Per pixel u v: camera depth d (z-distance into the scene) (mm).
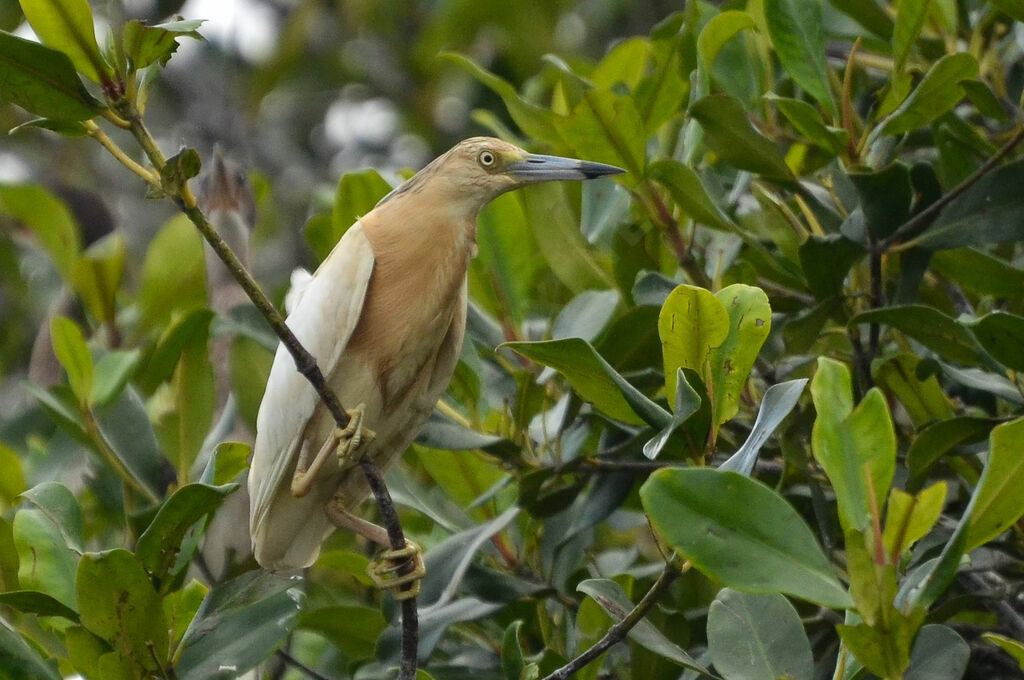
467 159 6652
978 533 3893
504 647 4918
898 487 6145
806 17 6438
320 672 7418
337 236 7332
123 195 13961
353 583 8227
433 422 6629
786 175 6547
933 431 5562
